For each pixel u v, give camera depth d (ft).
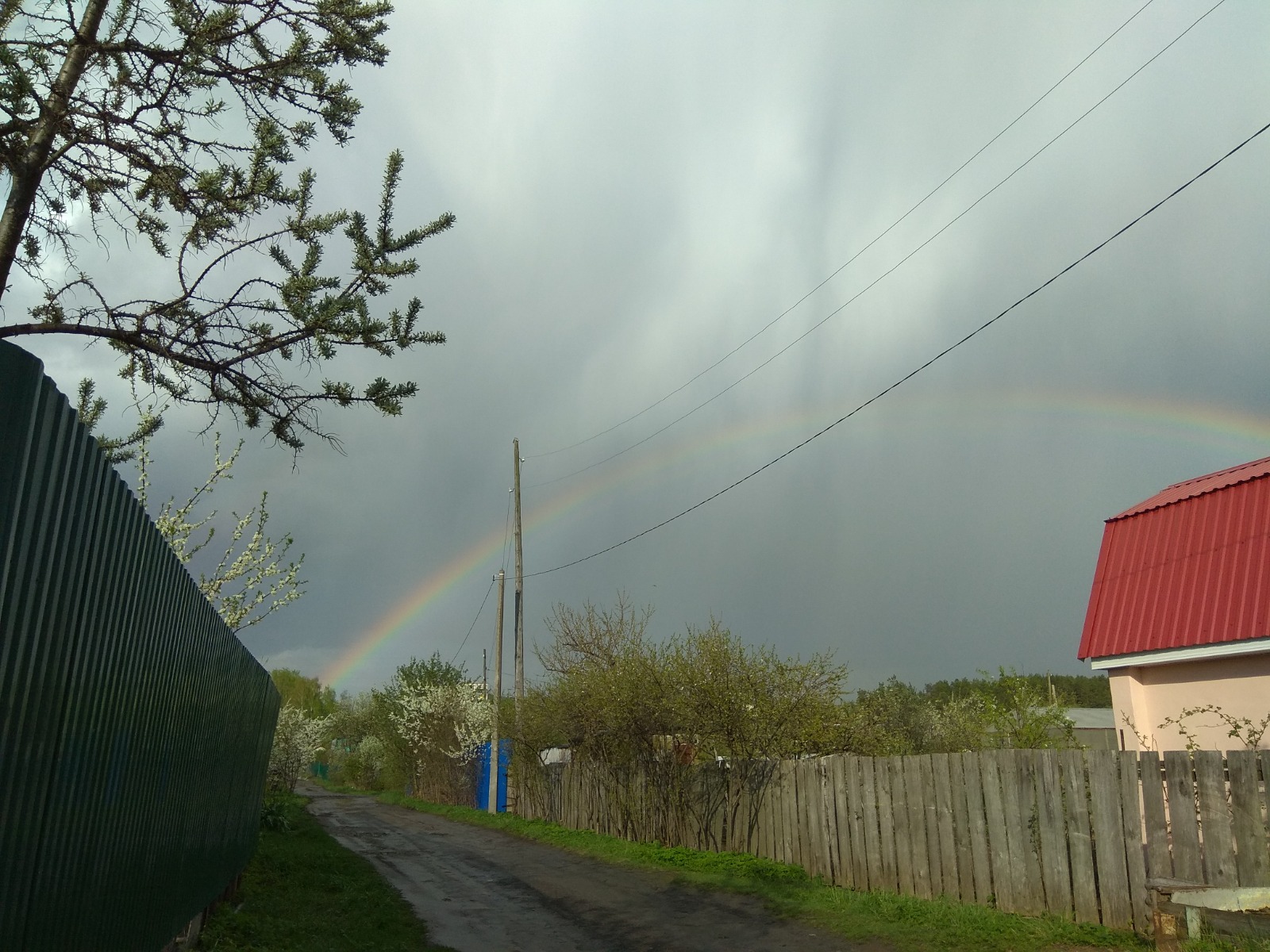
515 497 98.02
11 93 15.94
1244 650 36.24
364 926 35.42
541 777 84.23
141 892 19.29
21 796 11.04
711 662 52.21
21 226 16.10
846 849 42.11
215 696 26.43
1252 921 23.66
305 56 17.93
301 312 17.94
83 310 17.70
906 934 31.27
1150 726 41.34
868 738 50.19
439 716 120.47
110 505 13.37
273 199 18.25
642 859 53.98
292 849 59.41
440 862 58.13
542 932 35.53
